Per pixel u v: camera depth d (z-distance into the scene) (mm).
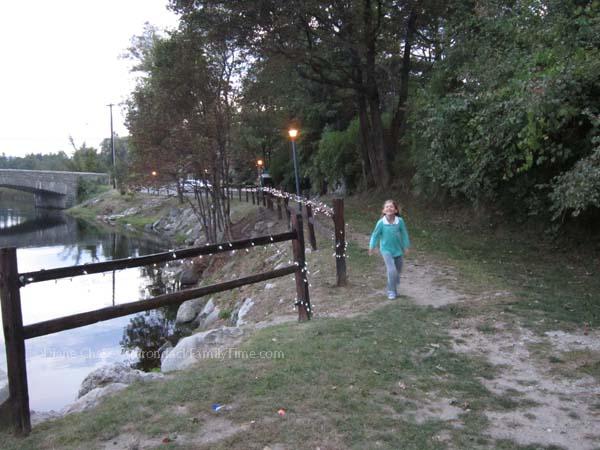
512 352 5398
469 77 11305
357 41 18156
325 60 19812
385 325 6227
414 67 23391
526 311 6750
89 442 3406
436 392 4383
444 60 14508
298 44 19031
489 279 8789
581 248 10883
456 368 4941
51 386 8102
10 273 3621
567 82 7344
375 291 8297
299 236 6484
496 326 6195
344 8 17406
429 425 3758
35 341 11469
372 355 5098
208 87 19625
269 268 13891
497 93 9016
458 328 6184
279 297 9180
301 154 33250
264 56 19109
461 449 3426
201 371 4742
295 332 5996
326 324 6250
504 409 4113
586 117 8203
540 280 8750
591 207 10766
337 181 27969
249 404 3904
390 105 26859
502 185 13039
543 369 4949
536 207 11695
